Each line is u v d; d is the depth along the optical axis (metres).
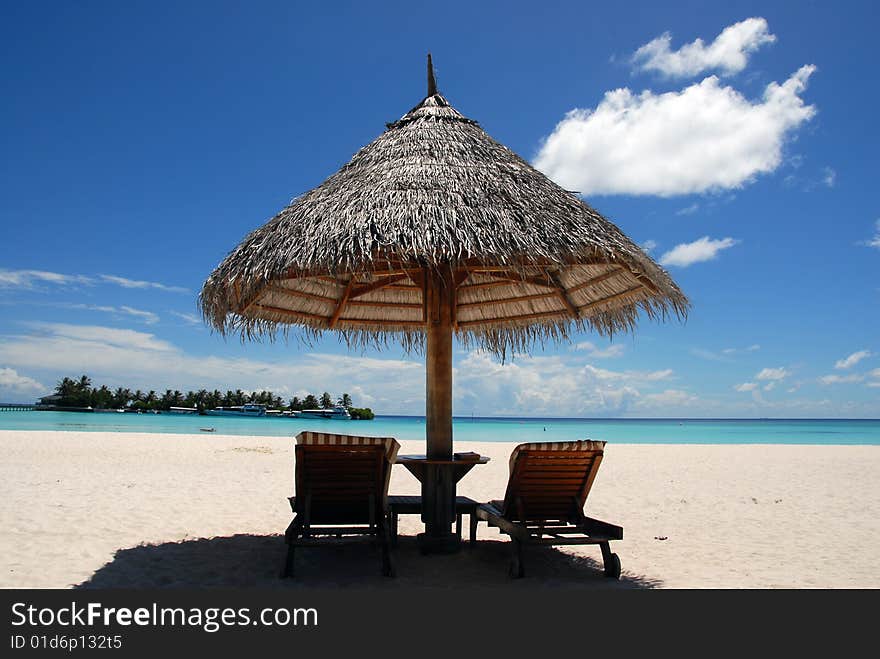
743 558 5.07
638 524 6.59
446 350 5.08
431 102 5.48
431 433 5.05
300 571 4.54
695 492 9.10
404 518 6.72
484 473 11.71
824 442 31.58
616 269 5.07
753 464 13.96
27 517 6.04
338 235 3.91
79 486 8.34
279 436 24.91
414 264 4.10
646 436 42.62
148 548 5.09
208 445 17.36
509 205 4.25
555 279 5.82
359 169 4.82
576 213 4.45
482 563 4.80
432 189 4.25
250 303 4.58
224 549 5.14
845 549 5.40
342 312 6.75
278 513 6.81
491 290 6.66
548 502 4.52
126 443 17.00
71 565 4.50
